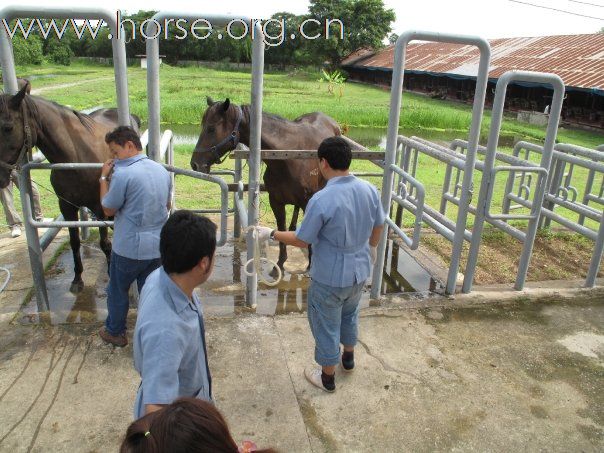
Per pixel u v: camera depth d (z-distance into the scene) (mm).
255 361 3031
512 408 2713
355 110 19531
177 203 6312
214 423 900
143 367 1385
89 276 4266
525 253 4027
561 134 16766
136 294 3637
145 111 17188
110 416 2521
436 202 6980
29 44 44094
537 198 3852
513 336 3439
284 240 2570
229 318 3537
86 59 54562
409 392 2811
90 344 3141
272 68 52875
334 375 2830
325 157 2396
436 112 19375
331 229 2393
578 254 5199
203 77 37000
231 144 4016
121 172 2699
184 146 10516
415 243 3338
